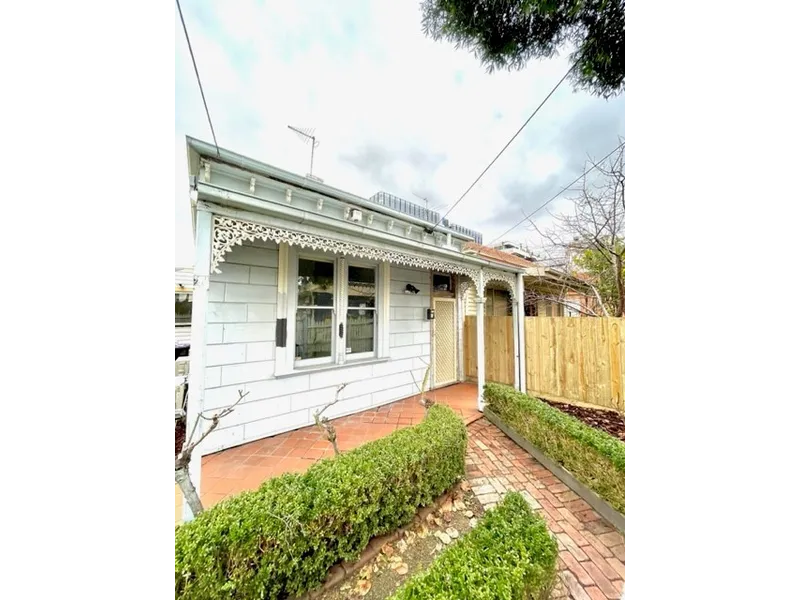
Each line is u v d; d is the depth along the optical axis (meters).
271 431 3.77
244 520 1.37
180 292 4.94
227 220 2.34
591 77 2.94
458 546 1.35
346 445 3.51
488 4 2.63
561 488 2.76
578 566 1.82
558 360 5.55
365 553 1.86
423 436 2.48
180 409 3.67
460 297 7.35
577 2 2.40
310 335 4.30
